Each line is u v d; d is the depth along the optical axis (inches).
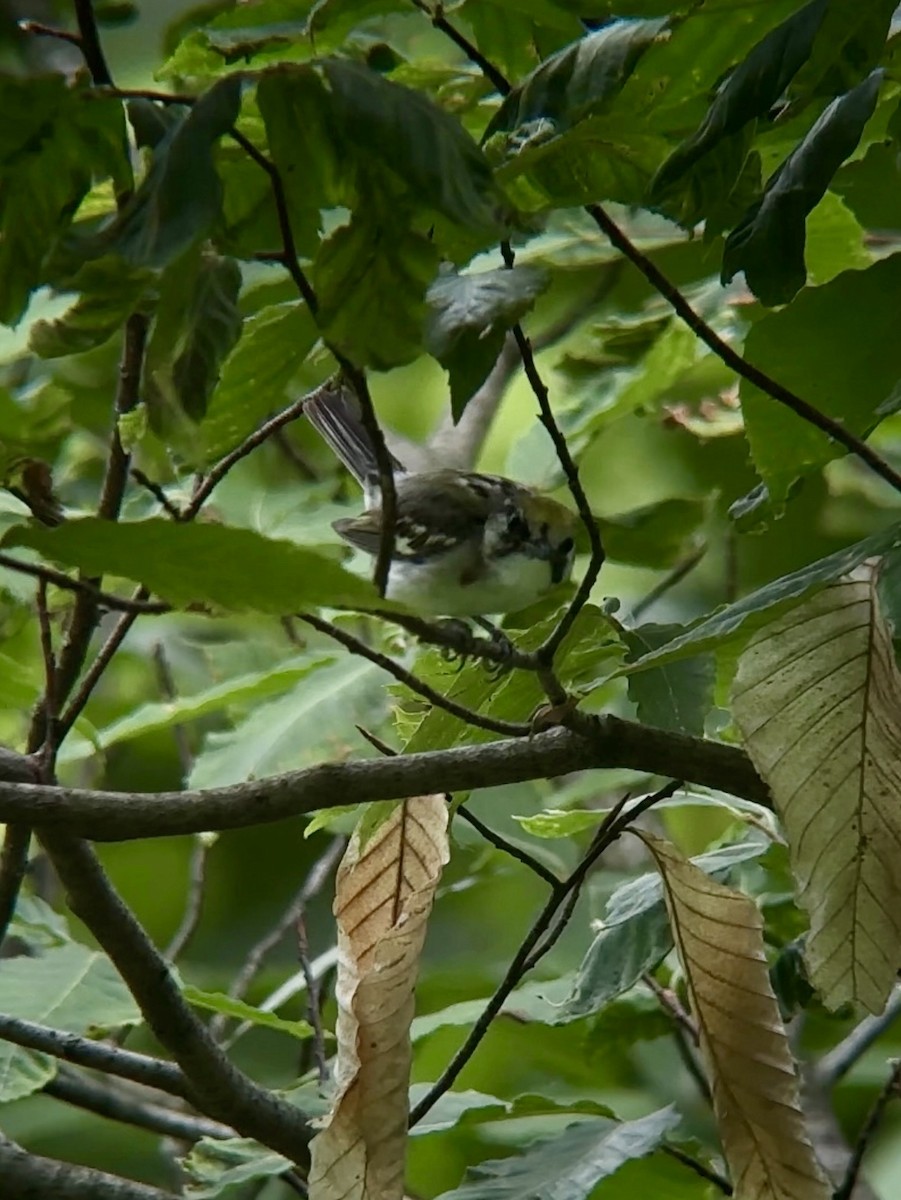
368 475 486.6
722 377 563.5
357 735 428.5
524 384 599.8
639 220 461.1
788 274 214.2
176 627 572.4
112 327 192.7
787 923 362.0
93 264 182.2
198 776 422.9
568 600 420.5
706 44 229.8
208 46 287.9
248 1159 348.8
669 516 418.0
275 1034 568.4
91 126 190.1
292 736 426.3
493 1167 312.3
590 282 542.6
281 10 284.8
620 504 576.4
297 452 607.2
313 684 443.5
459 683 280.4
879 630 234.1
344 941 283.9
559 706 243.9
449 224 187.8
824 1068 403.5
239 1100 321.7
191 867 626.5
